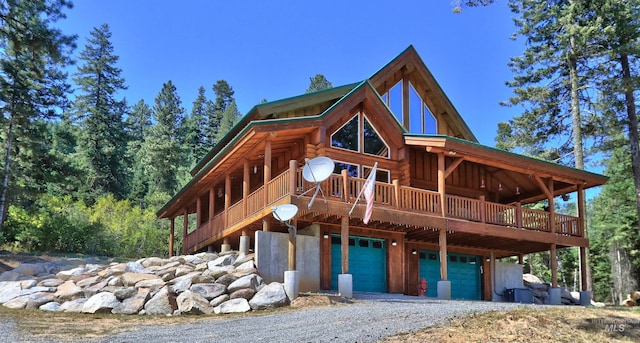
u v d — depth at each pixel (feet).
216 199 83.30
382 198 54.13
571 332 32.04
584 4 82.64
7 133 82.43
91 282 46.65
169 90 225.76
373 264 59.36
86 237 84.99
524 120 97.81
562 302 68.74
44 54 71.20
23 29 65.82
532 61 92.89
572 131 93.86
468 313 35.88
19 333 31.83
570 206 143.95
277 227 56.59
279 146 59.52
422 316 35.04
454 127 74.13
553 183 70.49
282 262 50.01
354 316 35.47
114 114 170.60
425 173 65.98
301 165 57.31
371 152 60.44
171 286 43.78
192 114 251.60
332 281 56.08
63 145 166.30
